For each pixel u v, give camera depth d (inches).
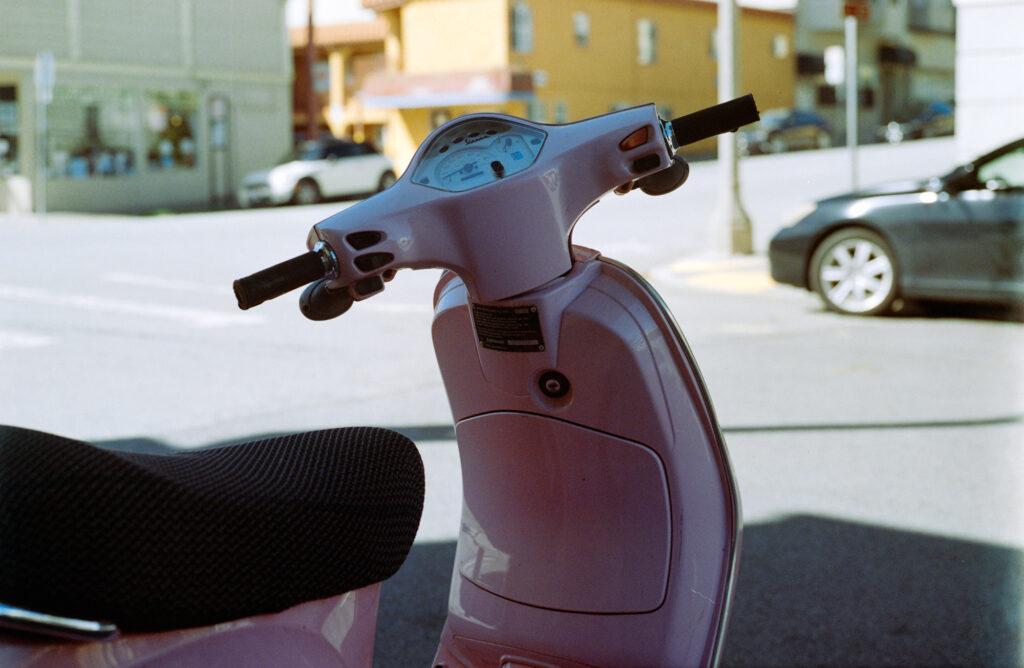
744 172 1115.9
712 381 264.8
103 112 1102.4
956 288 337.1
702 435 69.8
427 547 160.7
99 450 48.9
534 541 74.0
